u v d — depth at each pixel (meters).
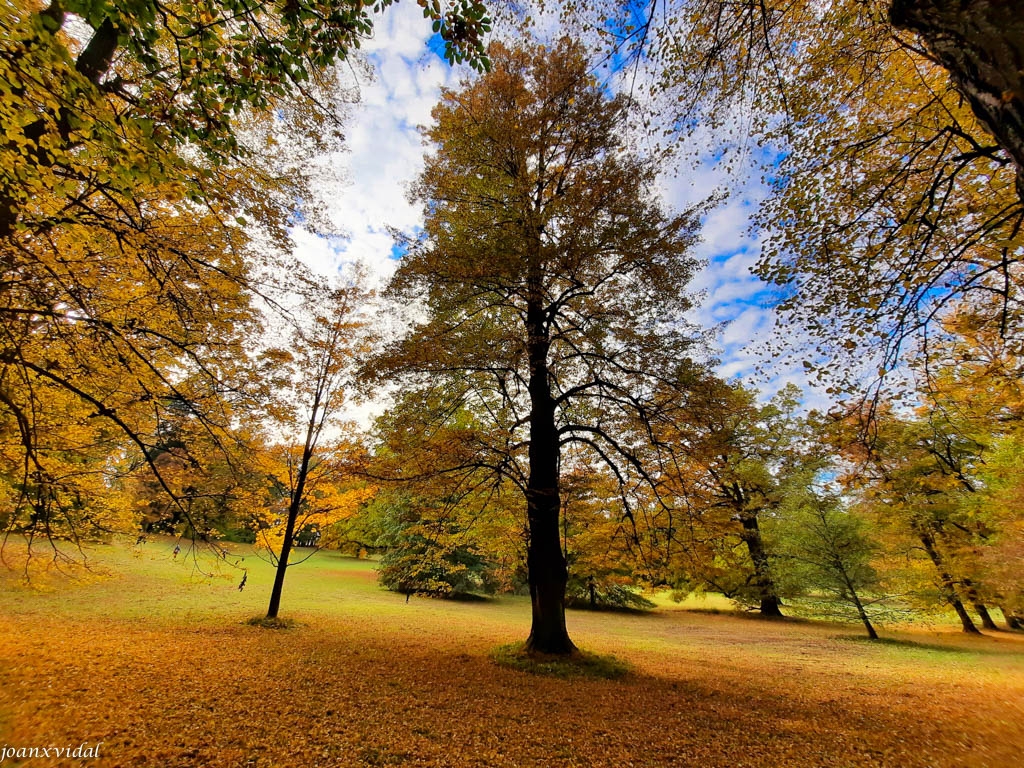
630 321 8.59
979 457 11.44
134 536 9.40
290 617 13.60
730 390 8.74
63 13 4.38
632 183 9.06
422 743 5.26
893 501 15.50
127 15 3.15
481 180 9.54
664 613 24.83
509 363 8.48
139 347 6.53
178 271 6.10
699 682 8.48
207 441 7.49
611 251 8.73
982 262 5.74
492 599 26.25
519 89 9.90
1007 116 1.98
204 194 4.54
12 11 2.65
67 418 6.73
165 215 6.14
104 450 8.20
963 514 14.46
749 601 23.91
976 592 15.55
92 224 5.09
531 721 6.09
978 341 6.50
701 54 5.38
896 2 2.42
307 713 5.86
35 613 10.79
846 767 4.97
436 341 8.64
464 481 10.05
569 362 10.49
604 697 7.21
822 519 18.09
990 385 6.68
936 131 5.73
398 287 9.48
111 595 14.03
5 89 2.84
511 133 9.42
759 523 22.78
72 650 7.75
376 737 5.33
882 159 6.12
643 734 5.80
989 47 1.97
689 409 8.62
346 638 11.28
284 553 12.99
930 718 6.55
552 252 8.09
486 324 9.50
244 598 16.66
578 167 10.21
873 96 5.98
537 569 9.71
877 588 17.38
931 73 5.63
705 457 8.85
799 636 16.81
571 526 12.48
